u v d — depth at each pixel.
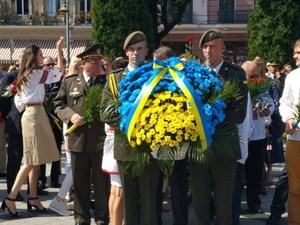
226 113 5.24
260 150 7.67
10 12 34.62
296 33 19.19
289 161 6.12
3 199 8.45
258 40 19.52
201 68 5.18
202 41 5.52
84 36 34.22
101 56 6.52
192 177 5.42
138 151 5.11
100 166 6.46
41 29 34.28
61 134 9.05
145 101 4.96
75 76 6.57
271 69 11.56
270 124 8.96
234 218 6.15
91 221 7.11
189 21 33.78
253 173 7.68
